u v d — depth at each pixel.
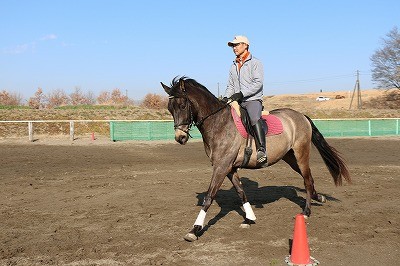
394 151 18.69
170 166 13.71
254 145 6.03
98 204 7.94
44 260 4.86
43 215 7.12
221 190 9.35
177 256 4.94
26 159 15.33
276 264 4.66
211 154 5.85
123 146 20.50
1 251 5.19
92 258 4.91
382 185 9.87
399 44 54.19
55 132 27.22
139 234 5.88
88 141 23.06
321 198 7.45
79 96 57.22
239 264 4.67
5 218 6.92
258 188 9.57
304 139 6.88
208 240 5.54
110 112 33.25
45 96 55.28
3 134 25.48
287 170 12.59
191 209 7.39
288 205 7.69
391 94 63.84
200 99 5.70
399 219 6.59
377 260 4.79
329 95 85.38
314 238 5.61
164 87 5.75
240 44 6.14
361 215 6.87
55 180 10.82
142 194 8.87
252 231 5.95
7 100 51.44
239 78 6.26
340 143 22.56
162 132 24.64
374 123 27.70
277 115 6.75
